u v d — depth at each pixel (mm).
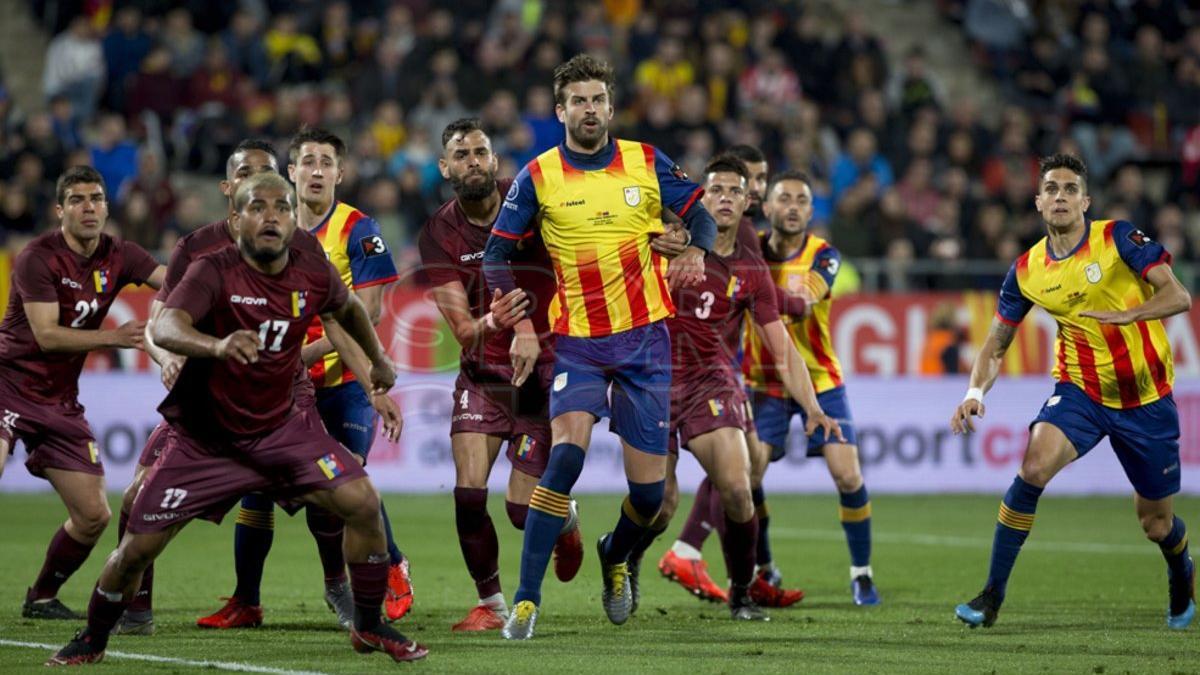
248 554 15367
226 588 19219
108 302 16453
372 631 12922
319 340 15477
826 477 35656
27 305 15672
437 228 16391
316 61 42156
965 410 16609
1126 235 15828
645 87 41875
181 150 40094
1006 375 35406
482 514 15750
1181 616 15945
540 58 41719
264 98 41000
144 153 36062
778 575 19031
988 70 49781
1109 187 44562
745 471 16406
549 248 14695
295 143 16297
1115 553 24234
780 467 35531
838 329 34688
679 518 30000
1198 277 35344
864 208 38031
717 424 16469
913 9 52875
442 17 41656
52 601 16141
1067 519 30078
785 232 19453
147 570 14742
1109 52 47688
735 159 17250
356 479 12508
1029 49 48000
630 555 16906
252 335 11438
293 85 41781
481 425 15977
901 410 34875
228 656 13180
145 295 31828
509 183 16531
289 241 12195
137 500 12398
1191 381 35125
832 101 44875
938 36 52125
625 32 44062
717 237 17078
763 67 43656
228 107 40344
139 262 16625
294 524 28453
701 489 18359
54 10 43062
